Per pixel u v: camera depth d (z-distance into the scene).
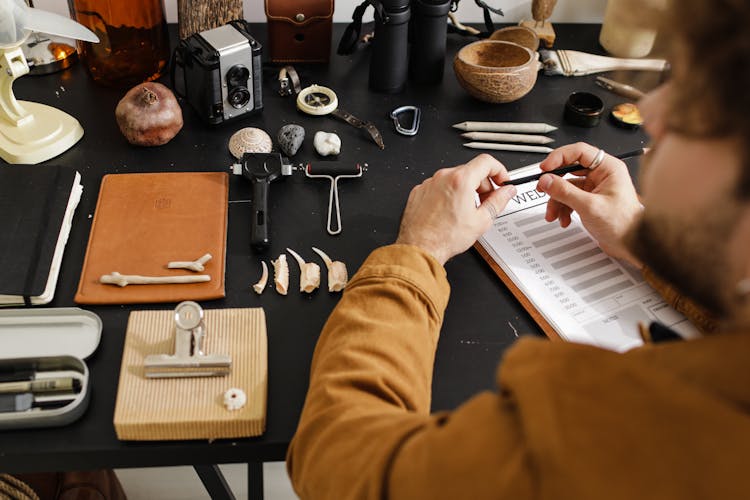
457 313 0.93
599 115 1.23
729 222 0.38
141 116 1.09
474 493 0.42
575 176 1.06
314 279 0.95
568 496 0.38
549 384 0.41
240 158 1.09
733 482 0.35
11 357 0.83
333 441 0.60
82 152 1.11
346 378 0.68
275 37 1.27
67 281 0.93
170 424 0.77
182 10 1.23
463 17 1.48
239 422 0.78
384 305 0.76
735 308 0.40
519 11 1.48
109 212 1.00
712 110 0.36
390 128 1.21
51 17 1.05
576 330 0.91
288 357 0.87
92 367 0.84
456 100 1.28
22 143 1.07
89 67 1.23
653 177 0.42
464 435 0.44
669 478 0.36
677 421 0.37
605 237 0.98
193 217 1.01
